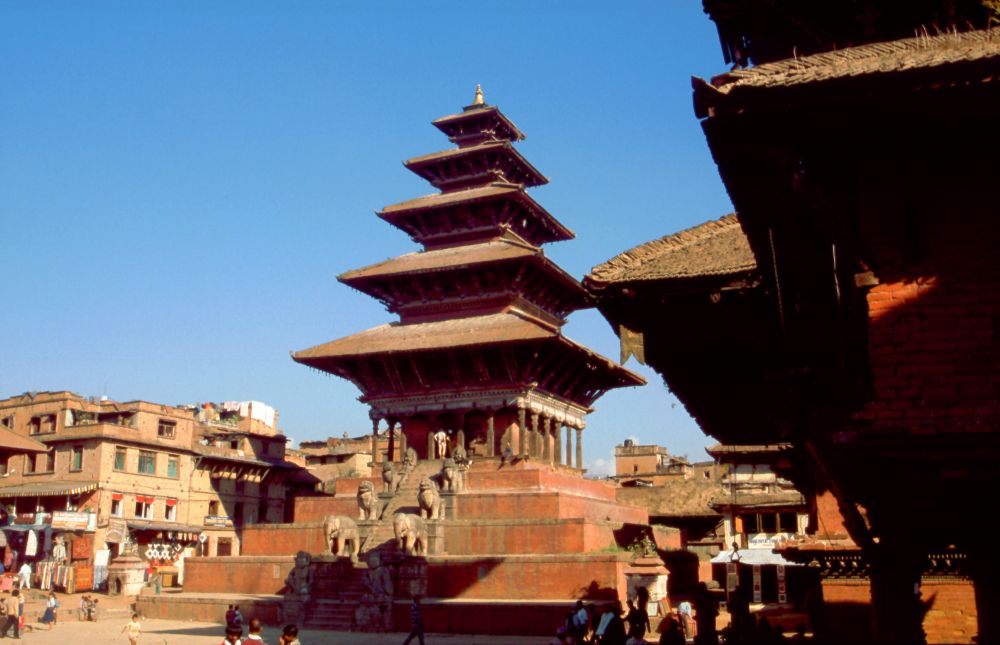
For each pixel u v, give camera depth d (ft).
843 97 29.35
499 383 183.83
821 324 42.16
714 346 52.34
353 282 205.67
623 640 71.51
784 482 228.22
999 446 29.73
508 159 226.79
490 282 199.11
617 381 215.72
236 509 284.20
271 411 320.09
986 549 35.45
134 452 252.83
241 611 154.20
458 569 147.02
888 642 33.50
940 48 30.91
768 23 44.39
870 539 37.40
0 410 267.59
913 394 30.78
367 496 171.42
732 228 55.67
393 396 193.36
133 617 106.63
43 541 238.89
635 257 53.06
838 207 32.78
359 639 125.29
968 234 31.58
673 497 241.55
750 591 220.23
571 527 149.38
